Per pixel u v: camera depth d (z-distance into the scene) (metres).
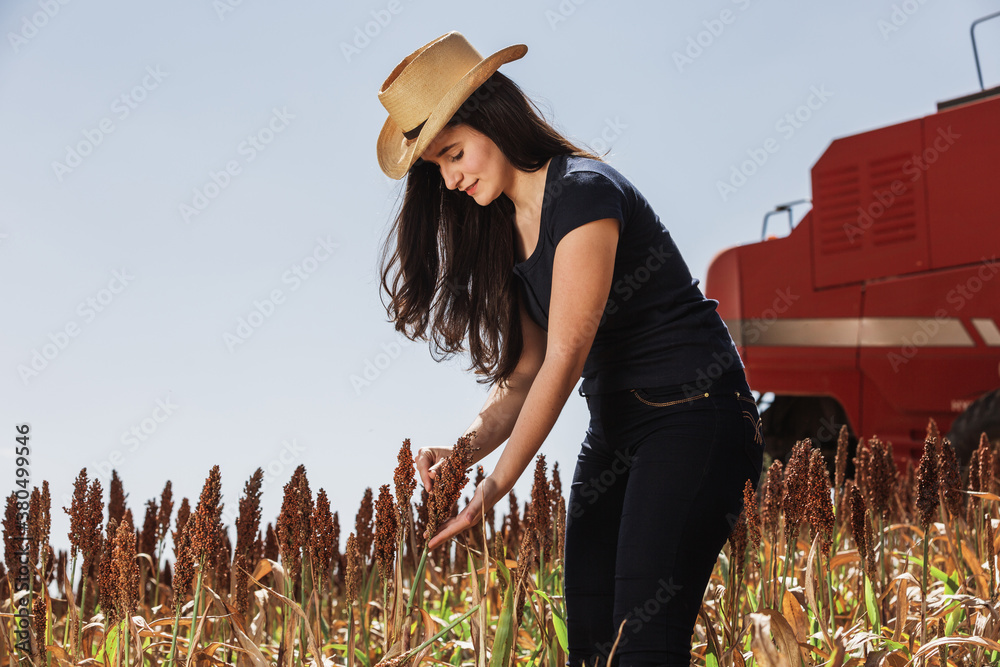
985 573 2.58
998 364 5.21
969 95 5.60
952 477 2.43
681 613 1.75
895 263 5.79
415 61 2.13
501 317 2.29
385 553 1.96
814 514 2.21
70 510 2.10
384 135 2.46
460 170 2.05
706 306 1.97
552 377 1.81
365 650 2.28
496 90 2.01
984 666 2.21
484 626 1.96
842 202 6.14
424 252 2.43
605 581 2.07
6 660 2.01
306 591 2.34
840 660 1.85
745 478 1.88
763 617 1.89
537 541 2.48
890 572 3.11
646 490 1.82
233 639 2.25
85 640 2.13
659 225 1.99
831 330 6.18
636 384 1.92
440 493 1.86
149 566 2.97
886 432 5.88
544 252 1.97
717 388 1.88
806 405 6.87
